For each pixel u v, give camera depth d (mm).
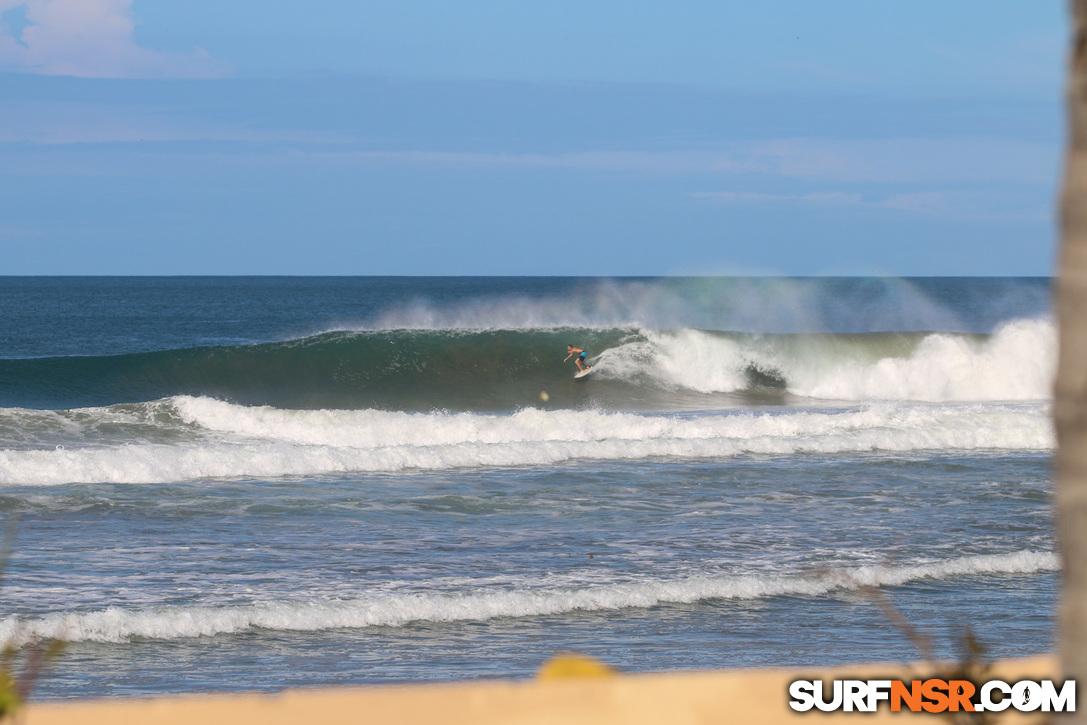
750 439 72250
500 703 9188
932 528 48219
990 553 43781
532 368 114125
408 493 54562
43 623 30641
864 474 62969
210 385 107000
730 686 10008
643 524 47906
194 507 49844
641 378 113875
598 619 33938
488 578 37875
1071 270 5949
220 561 39406
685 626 33312
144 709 9602
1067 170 6000
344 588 36031
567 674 9977
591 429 76812
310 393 107125
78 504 49750
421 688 9883
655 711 9180
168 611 32062
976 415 81812
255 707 9812
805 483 59688
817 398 112125
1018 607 36281
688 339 116500
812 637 32281
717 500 54188
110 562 38875
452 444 66500
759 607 35781
